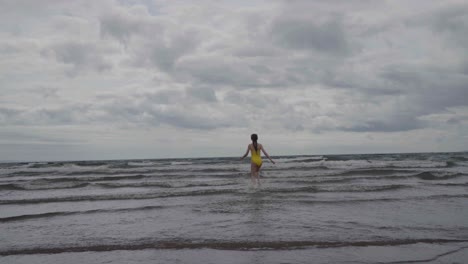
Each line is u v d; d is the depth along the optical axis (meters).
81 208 9.10
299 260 4.77
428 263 4.62
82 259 4.98
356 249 5.25
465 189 11.73
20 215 7.91
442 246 5.38
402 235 6.01
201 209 8.51
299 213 7.87
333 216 7.54
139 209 8.67
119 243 5.73
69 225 7.09
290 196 10.28
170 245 5.57
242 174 18.75
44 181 16.28
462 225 6.71
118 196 10.81
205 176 18.42
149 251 5.30
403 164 27.09
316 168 22.48
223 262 4.74
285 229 6.45
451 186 12.49
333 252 5.11
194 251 5.26
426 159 37.22
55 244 5.73
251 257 4.93
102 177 17.83
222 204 9.11
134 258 4.98
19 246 5.64
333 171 19.72
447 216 7.51
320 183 13.61
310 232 6.22
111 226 6.96
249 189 11.71
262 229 6.47
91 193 12.25
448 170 20.12
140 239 5.95
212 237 5.99
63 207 9.35
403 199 9.63
